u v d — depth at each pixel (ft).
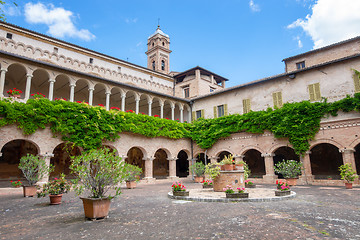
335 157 85.20
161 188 63.77
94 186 27.81
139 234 21.08
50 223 25.75
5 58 59.62
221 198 38.14
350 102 63.16
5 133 54.49
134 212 30.91
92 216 26.71
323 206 33.04
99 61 96.27
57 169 78.89
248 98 87.81
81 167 27.66
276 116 74.38
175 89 121.60
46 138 60.13
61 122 61.77
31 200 42.98
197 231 21.70
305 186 62.80
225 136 87.25
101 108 70.03
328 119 66.54
